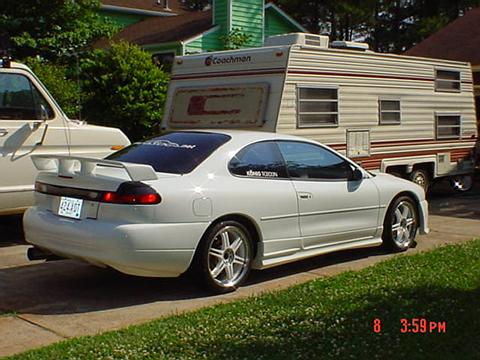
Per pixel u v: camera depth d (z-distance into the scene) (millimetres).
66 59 16062
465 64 13492
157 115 14328
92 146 8984
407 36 34844
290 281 6832
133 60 14445
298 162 7047
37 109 8516
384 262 7324
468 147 13672
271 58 9844
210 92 10547
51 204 6309
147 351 4668
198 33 20172
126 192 5711
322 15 33906
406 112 12031
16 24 15359
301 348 4719
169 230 5820
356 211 7484
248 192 6402
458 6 35031
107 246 5676
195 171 6211
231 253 6395
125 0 25703
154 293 6363
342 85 10633
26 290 6465
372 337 4922
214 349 4695
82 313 5758
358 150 11008
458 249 7926
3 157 8195
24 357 4598
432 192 14609
